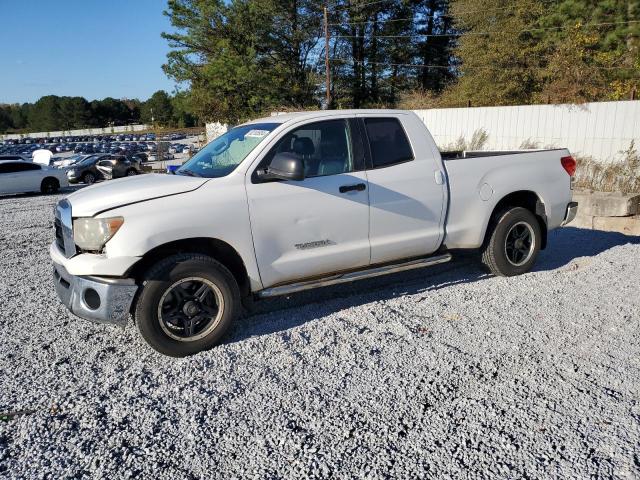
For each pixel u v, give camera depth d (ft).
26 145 255.50
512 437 9.08
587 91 66.64
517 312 14.93
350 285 18.17
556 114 52.80
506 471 8.21
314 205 14.29
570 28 77.10
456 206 16.85
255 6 116.57
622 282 17.28
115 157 95.96
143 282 12.39
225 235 13.16
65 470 8.55
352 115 15.43
